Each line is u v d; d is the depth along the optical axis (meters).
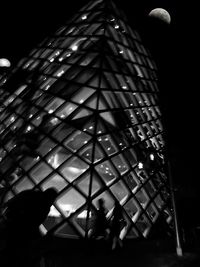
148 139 18.31
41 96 18.31
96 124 13.48
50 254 9.62
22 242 6.24
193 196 16.16
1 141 17.27
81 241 10.76
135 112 18.83
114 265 8.97
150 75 24.58
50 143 18.42
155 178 18.14
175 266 9.15
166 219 16.27
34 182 12.98
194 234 13.14
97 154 24.72
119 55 19.95
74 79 16.95
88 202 11.45
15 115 18.97
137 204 14.18
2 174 14.52
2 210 12.44
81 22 23.05
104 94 16.25
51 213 15.64
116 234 11.62
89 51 18.33
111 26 20.59
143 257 10.30
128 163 14.92
